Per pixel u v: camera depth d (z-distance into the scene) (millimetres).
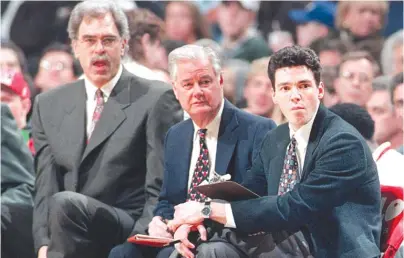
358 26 18172
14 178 11859
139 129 11289
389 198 9891
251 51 18766
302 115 9578
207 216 9688
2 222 11641
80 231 10695
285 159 9844
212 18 20969
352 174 9391
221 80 10594
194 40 19297
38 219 11398
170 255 10086
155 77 12672
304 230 9719
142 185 11367
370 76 15258
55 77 17359
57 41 20141
